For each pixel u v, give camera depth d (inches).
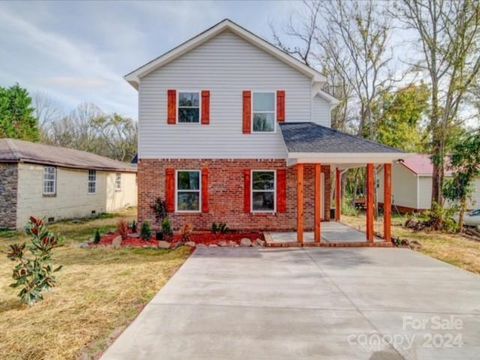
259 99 505.4
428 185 843.4
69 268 300.0
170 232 432.5
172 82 498.6
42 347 153.9
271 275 273.4
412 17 609.0
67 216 703.7
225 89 500.7
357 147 397.4
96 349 151.4
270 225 499.8
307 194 500.4
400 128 930.7
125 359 141.6
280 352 147.6
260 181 507.2
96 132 1686.8
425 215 582.6
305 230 499.2
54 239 224.8
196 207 504.7
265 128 503.8
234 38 500.7
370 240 396.5
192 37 483.8
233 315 189.5
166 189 497.4
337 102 601.6
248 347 152.1
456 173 559.5
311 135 440.5
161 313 192.5
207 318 185.2
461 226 542.3
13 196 550.0
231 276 270.5
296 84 503.8
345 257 339.9
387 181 400.5
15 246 213.2
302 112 503.2
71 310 200.1
